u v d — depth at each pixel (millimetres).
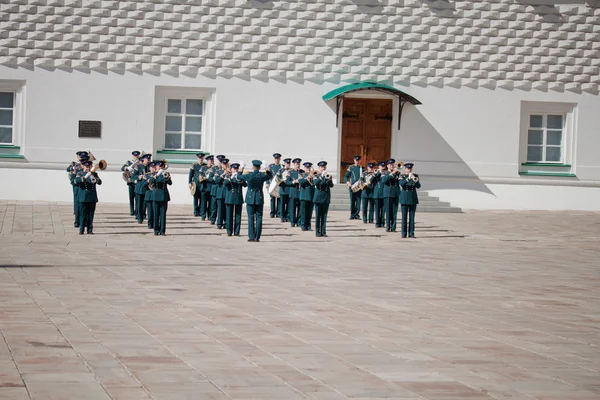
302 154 34781
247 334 10727
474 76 35625
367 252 21328
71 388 7957
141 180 27281
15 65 33438
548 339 10922
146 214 28344
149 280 15281
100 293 13641
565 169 36500
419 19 35219
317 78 34812
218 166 27750
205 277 15898
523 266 19094
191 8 34125
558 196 36281
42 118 33625
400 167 28641
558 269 18656
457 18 35406
